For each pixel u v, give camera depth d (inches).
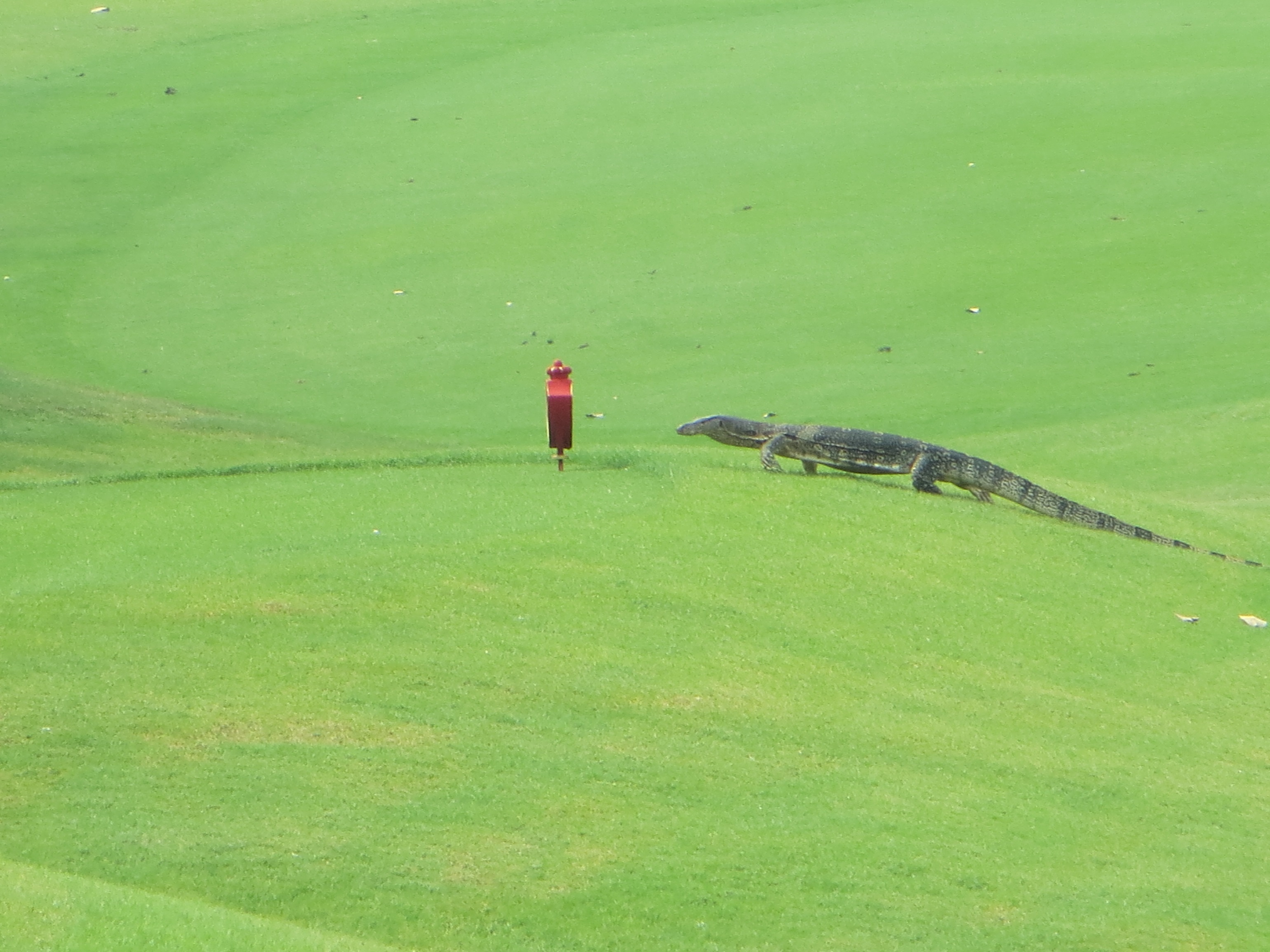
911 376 3545.8
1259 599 1920.5
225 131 5649.6
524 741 1409.9
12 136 5595.5
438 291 4224.9
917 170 4849.9
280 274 4402.1
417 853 1238.9
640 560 1774.1
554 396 2090.3
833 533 1892.2
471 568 1720.0
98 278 4404.5
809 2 6983.3
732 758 1416.1
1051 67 5733.3
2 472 2593.5
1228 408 3257.9
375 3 7293.3
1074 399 3376.0
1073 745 1517.0
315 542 1787.6
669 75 5964.6
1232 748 1553.9
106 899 1080.8
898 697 1561.3
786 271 4232.3
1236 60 5659.5
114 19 7071.9
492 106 5748.0
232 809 1277.1
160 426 3078.2
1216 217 4377.5
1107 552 1972.2
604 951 1153.4
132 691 1443.2
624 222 4626.0
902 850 1295.5
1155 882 1290.6
